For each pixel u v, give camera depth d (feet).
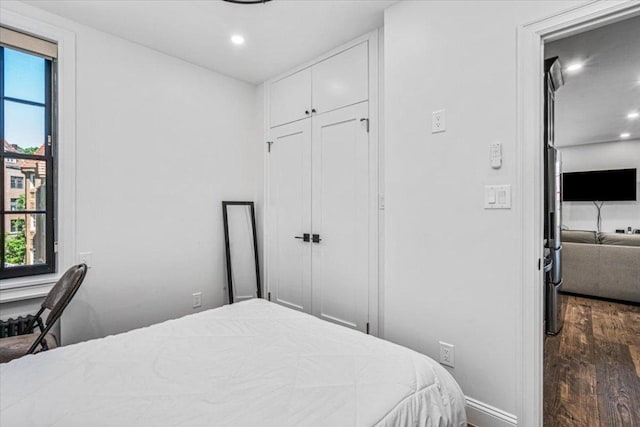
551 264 9.66
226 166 10.27
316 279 9.12
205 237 9.71
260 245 10.94
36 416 3.08
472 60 5.60
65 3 6.59
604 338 9.54
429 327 6.15
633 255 12.80
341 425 2.88
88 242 7.45
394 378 3.68
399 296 6.60
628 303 13.04
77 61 7.28
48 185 7.18
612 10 4.40
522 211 5.10
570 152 21.54
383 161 7.50
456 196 5.80
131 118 8.14
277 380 3.67
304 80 9.39
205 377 3.76
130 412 3.12
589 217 21.21
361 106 7.94
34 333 6.39
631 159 19.56
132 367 4.00
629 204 19.93
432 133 6.09
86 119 7.41
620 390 6.81
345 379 3.67
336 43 8.29
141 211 8.32
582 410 6.14
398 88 6.59
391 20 6.70
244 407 3.17
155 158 8.60
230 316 5.85
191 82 9.37
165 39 8.04
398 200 6.61
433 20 6.07
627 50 8.18
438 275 6.03
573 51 8.20
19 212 6.87
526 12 5.06
